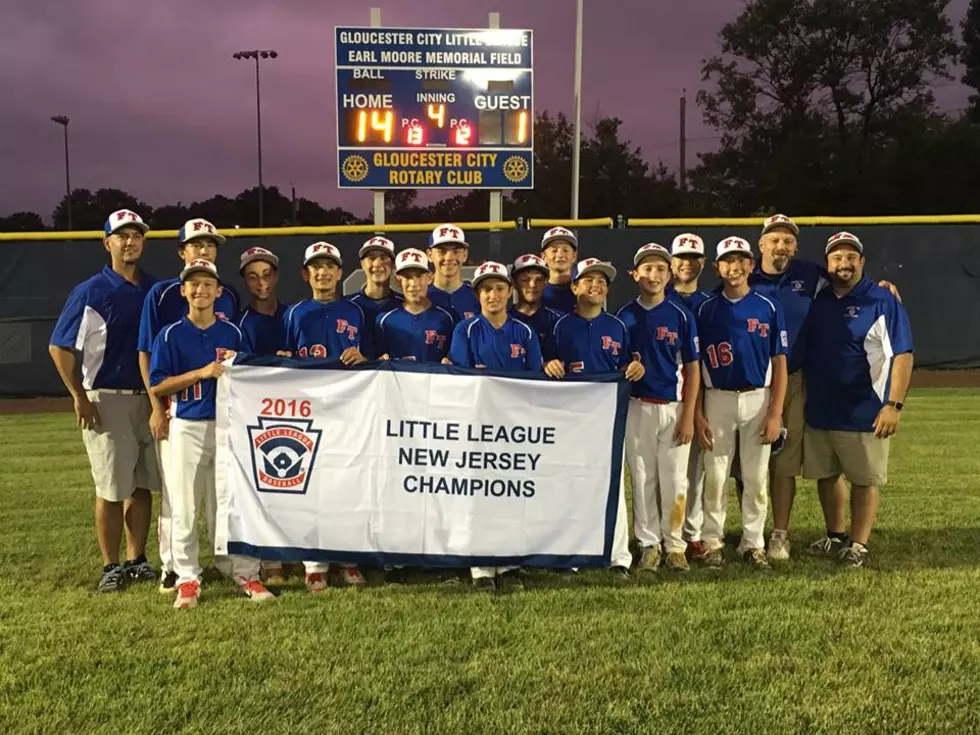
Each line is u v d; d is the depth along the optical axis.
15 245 10.52
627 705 2.71
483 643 3.19
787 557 4.34
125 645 3.19
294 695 2.78
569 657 3.06
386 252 4.30
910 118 32.75
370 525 3.94
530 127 11.09
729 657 3.06
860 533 4.25
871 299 4.17
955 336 11.26
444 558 3.96
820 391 4.27
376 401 3.93
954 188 27.55
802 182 30.55
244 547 3.86
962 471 6.17
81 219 57.97
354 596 3.74
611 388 4.01
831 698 2.75
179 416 3.76
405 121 11.02
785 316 4.35
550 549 4.01
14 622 3.44
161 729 2.58
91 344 3.89
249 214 56.59
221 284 4.35
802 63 34.62
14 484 6.09
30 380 10.63
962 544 4.46
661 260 4.14
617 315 4.26
